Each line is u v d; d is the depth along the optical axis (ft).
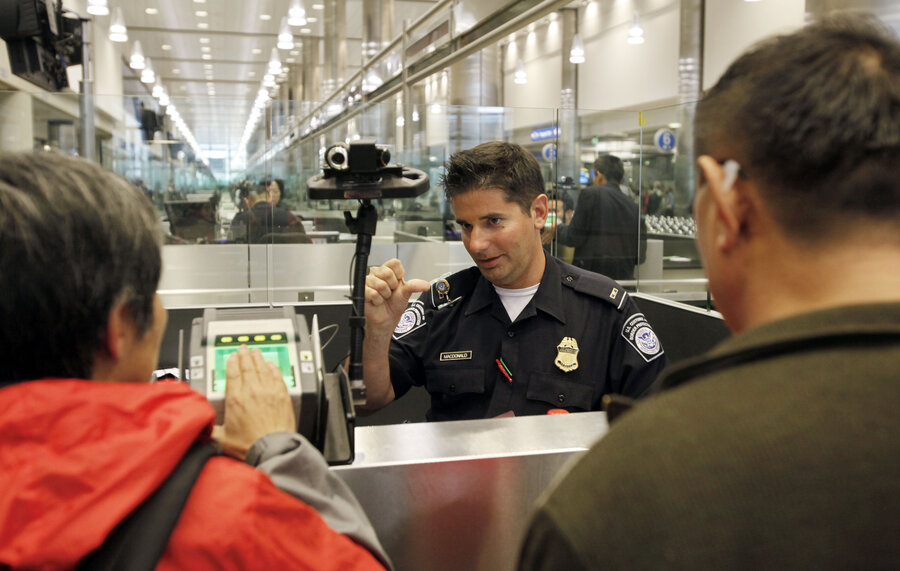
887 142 1.21
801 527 1.02
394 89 20.83
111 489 1.47
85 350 1.69
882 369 1.13
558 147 13.15
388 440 2.94
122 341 1.77
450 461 2.75
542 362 4.65
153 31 43.09
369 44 33.42
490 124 13.62
